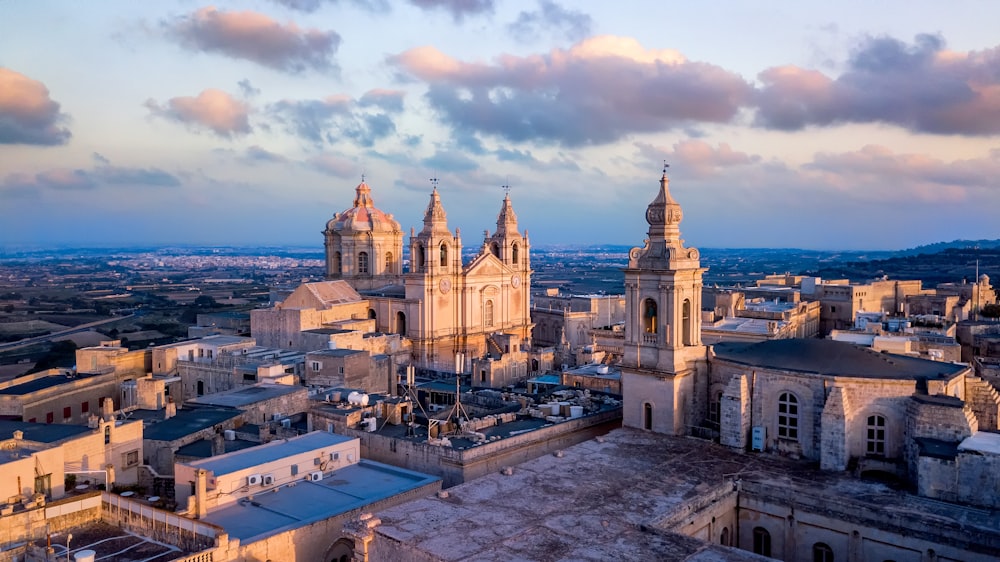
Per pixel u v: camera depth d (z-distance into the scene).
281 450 73.62
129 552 54.41
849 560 61.44
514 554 52.06
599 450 76.88
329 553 61.28
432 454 76.94
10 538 54.28
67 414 107.56
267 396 95.62
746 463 73.38
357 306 159.12
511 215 177.00
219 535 53.44
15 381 110.25
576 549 52.94
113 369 118.44
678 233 83.88
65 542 55.97
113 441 74.81
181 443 80.00
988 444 63.94
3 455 60.75
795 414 75.56
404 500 67.88
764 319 160.25
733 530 67.00
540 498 63.03
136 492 73.62
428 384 124.19
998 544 54.72
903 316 167.00
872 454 72.12
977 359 122.12
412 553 53.03
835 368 76.12
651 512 60.16
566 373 110.81
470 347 163.62
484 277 167.50
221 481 64.94
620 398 99.75
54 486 62.38
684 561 51.19
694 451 76.81
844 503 61.84
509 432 84.88
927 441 66.81
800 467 72.38
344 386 109.38
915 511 60.44
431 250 156.12
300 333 135.00
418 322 156.38
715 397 84.00
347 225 176.25
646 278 83.25
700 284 84.62
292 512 63.88
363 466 76.50
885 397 71.62
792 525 64.44
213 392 115.31
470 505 61.31
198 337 155.75
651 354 83.75
